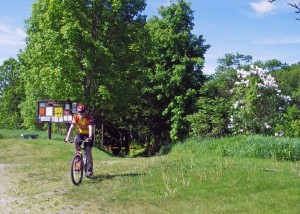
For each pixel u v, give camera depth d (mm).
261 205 7574
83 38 23406
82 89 24250
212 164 12266
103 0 24859
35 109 38750
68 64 23031
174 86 33469
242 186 9109
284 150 14445
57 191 9328
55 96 24375
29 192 9398
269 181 9461
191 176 10281
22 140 22516
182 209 7457
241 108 21703
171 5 34750
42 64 25828
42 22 25047
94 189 9398
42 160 17359
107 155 20344
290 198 8008
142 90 33781
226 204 7734
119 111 32500
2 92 59031
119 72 25828
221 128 24031
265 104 21469
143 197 8453
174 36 33656
